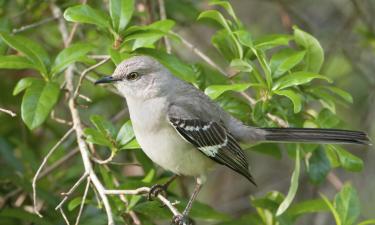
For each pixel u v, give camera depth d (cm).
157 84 998
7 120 1405
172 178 1043
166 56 1012
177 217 952
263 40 1058
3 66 966
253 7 1736
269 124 1045
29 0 1303
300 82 959
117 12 995
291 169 1705
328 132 1004
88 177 905
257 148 1155
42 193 1132
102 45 1339
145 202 1012
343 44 1548
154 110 986
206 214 1082
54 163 1273
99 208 1006
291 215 1068
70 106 1020
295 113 1009
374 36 1495
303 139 1005
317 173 1090
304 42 1033
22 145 1241
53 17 1254
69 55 1003
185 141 995
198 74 1095
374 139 1605
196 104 1012
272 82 977
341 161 1022
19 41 995
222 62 1602
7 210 1081
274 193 1066
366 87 1611
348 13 1698
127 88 1002
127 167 1583
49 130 1436
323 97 1039
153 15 1320
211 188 1742
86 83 1434
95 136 946
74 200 1001
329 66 1612
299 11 1681
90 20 980
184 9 1344
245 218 1111
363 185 1625
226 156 1027
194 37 1669
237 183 1739
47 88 971
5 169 1211
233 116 1070
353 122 1616
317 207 1062
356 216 968
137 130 983
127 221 1018
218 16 1048
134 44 991
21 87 978
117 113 1412
